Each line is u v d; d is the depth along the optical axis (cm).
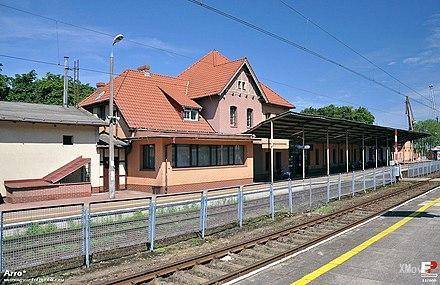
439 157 6856
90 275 855
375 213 1570
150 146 2567
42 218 986
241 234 1265
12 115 2123
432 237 1150
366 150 5778
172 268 850
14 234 820
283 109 3906
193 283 780
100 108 3005
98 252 948
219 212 1284
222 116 3241
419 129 9619
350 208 1677
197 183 2639
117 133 2783
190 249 1078
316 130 3098
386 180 2853
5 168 2097
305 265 899
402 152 6888
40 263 849
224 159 2894
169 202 1254
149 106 2944
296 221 1491
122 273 869
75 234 906
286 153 3847
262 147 3566
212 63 3762
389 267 871
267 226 1394
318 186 1886
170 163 2473
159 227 1091
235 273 821
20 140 2152
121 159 2702
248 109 3497
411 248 1031
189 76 3762
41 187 2106
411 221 1411
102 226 957
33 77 5488
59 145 2298
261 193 1488
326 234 1185
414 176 3569
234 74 3312
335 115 8319
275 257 939
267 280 800
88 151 2423
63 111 2578
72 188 2234
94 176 2453
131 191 2614
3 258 800
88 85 5981
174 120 2970
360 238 1163
